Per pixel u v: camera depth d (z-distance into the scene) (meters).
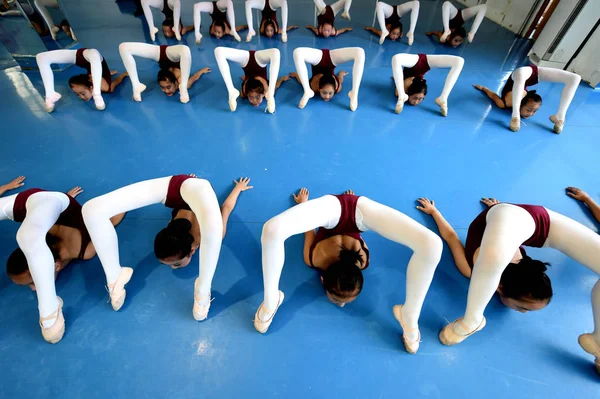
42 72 2.40
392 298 1.57
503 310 1.53
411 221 1.29
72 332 1.42
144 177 2.07
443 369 1.37
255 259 1.69
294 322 1.48
